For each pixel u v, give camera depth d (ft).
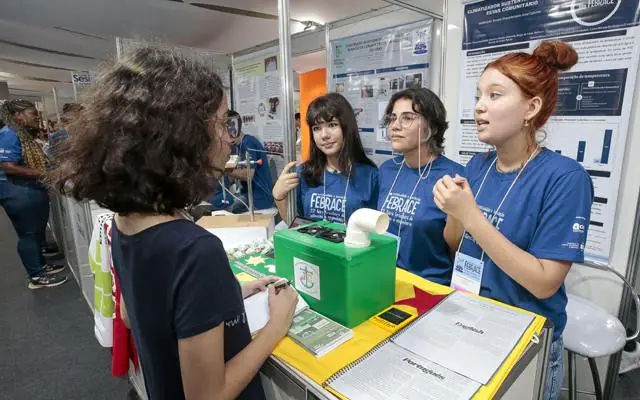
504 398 1.94
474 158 3.67
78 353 7.07
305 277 2.66
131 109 1.49
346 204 5.01
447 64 6.15
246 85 9.62
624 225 4.66
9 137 9.06
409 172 4.56
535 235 2.80
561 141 4.88
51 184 1.81
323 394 1.84
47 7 10.76
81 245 7.89
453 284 3.37
